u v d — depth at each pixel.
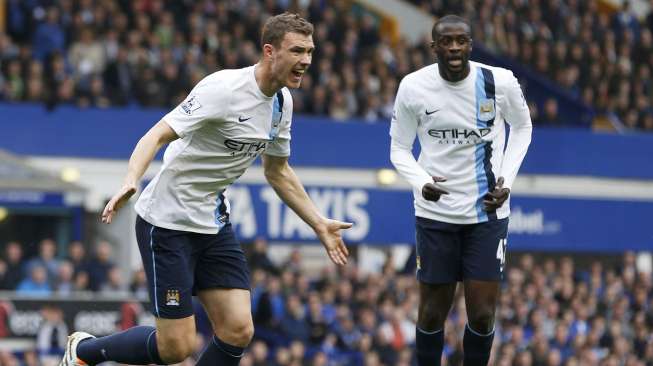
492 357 33.88
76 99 40.88
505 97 15.81
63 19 41.62
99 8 42.12
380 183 43.66
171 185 14.74
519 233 44.09
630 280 42.78
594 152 48.31
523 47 51.47
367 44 47.50
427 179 15.66
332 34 45.84
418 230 16.27
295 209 15.58
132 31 42.09
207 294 15.05
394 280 36.56
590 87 51.84
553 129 47.78
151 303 14.98
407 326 34.34
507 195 15.52
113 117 41.09
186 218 14.78
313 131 43.81
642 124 51.72
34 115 40.38
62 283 31.39
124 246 37.56
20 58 40.56
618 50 54.53
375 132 44.50
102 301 30.12
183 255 14.82
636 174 48.88
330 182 43.97
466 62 15.61
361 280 36.50
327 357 32.97
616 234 45.34
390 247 45.50
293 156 43.56
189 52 41.91
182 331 14.84
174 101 41.66
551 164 47.66
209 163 14.70
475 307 15.95
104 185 41.06
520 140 16.03
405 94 15.96
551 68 51.38
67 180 35.62
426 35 49.06
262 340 33.09
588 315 38.38
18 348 29.42
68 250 36.41
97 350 15.28
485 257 15.87
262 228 39.59
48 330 29.59
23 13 41.53
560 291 39.03
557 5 54.12
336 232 15.51
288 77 14.28
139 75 41.59
